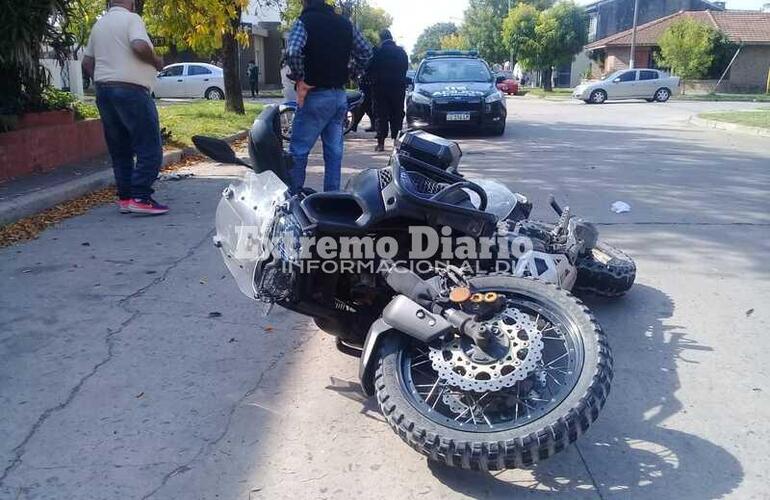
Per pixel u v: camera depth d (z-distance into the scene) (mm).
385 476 3033
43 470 3059
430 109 14727
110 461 3127
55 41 9172
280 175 3760
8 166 8281
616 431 3346
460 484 2973
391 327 3062
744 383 3803
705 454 3160
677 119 20297
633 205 7836
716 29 42125
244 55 40312
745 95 39188
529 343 2904
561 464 3096
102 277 5391
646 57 47719
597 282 4781
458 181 3764
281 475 3043
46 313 4711
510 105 29500
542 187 8852
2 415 3479
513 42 48344
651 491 2908
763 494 2883
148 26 12148
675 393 3697
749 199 8172
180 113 16391
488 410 2951
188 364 4035
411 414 2859
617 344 4285
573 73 61312
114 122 7129
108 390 3730
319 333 4465
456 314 2928
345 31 6793
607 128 17078
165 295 5039
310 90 6770
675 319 4664
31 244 6250
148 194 7273
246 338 4379
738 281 5379
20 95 9172
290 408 3578
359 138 14570
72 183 8078
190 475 3035
